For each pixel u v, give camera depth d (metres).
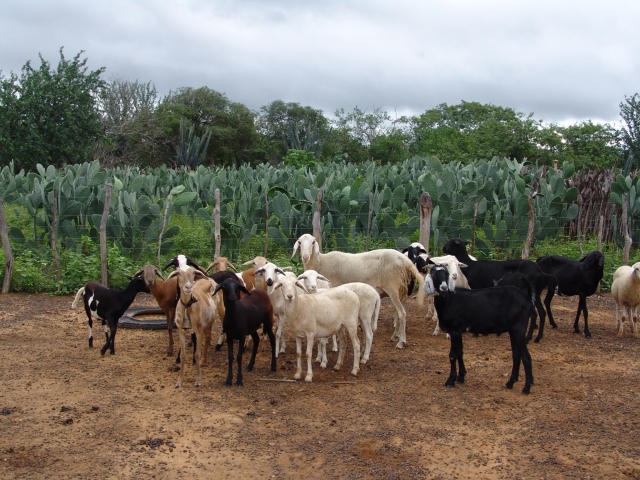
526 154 47.94
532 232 15.56
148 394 8.03
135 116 59.88
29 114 37.66
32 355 9.59
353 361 9.48
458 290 8.33
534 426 7.10
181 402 7.77
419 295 10.26
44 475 5.89
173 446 6.53
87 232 15.86
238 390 8.24
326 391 8.24
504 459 6.31
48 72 38.88
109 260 14.23
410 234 16.66
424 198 13.80
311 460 6.27
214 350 10.21
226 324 8.24
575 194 16.77
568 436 6.84
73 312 12.35
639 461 6.25
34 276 13.80
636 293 10.55
